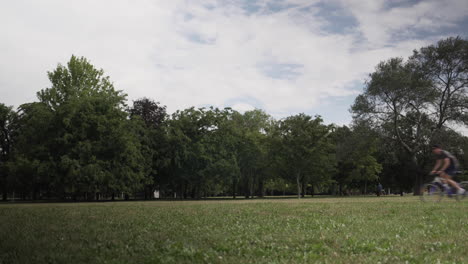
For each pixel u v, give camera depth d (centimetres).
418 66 4769
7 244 783
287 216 1334
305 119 5381
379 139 4919
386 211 1441
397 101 4766
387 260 592
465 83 4578
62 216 1466
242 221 1195
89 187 4684
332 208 1662
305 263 579
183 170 5575
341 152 5147
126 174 4888
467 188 1689
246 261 605
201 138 5725
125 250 718
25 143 5022
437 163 1731
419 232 871
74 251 716
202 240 821
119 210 1809
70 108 4731
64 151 4688
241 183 6781
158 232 965
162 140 5612
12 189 6169
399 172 6706
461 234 836
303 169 5500
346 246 718
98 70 5531
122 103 5231
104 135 4897
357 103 4906
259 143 6131
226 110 6031
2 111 6662
